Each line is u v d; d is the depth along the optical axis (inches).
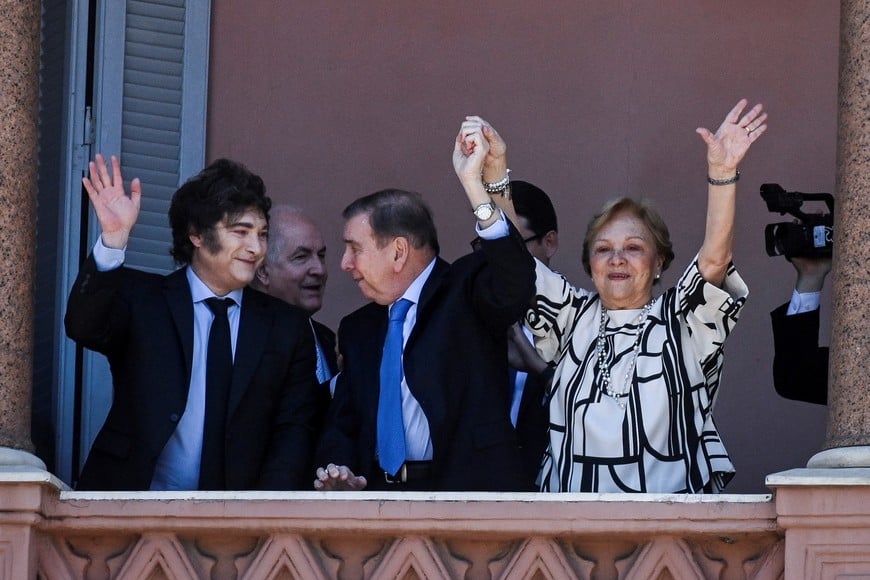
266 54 1081.4
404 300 831.7
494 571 763.4
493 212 794.8
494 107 1087.0
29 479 754.2
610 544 762.2
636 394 790.5
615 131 1083.3
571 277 1067.3
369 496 760.3
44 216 1008.2
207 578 766.5
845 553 734.5
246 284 850.1
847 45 785.6
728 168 781.3
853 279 765.9
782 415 1047.0
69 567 768.3
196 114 1048.8
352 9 1093.8
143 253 1021.2
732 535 751.1
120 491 770.2
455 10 1097.4
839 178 780.6
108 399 976.9
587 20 1094.4
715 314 796.6
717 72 1085.8
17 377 782.5
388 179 1077.8
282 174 1072.8
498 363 819.4
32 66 805.2
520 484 801.6
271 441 832.3
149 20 1046.4
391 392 818.8
